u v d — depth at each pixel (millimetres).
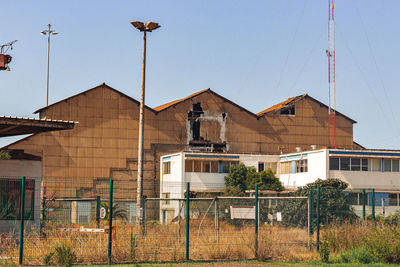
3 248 20359
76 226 26828
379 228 22922
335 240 23203
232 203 46406
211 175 69250
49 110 77750
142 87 41656
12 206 24484
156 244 21875
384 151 63094
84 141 78375
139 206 29047
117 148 79438
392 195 62781
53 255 19031
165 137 81875
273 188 67062
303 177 66250
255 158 70938
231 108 85000
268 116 86312
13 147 75500
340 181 57906
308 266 19406
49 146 76750
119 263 18938
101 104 79562
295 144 86500
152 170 80500
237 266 19125
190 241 23266
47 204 30156
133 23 41406
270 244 21281
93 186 77688
